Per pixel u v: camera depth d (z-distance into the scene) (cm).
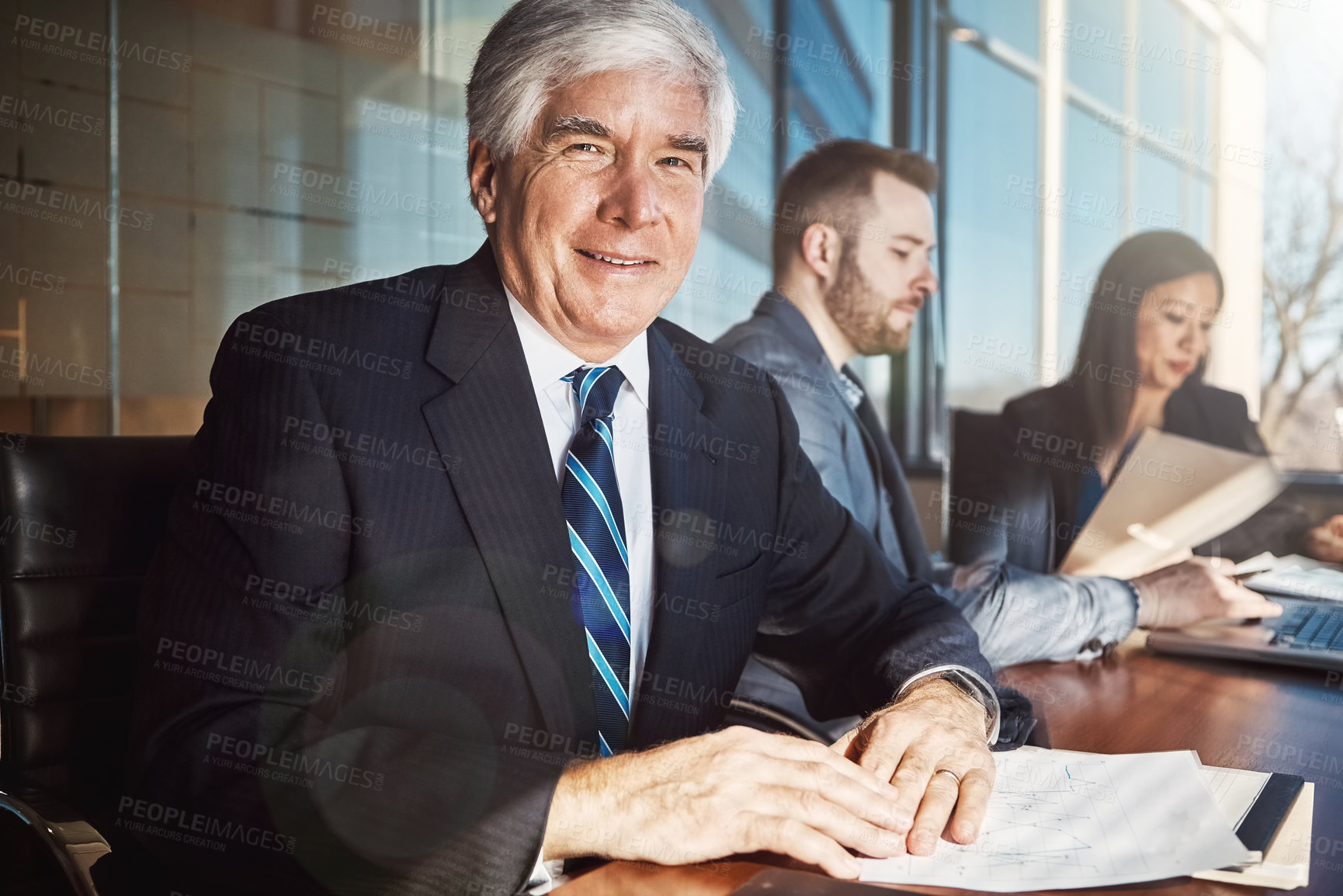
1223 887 65
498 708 98
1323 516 279
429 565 98
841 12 302
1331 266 284
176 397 269
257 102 274
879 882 67
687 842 71
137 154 261
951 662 107
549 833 72
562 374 112
